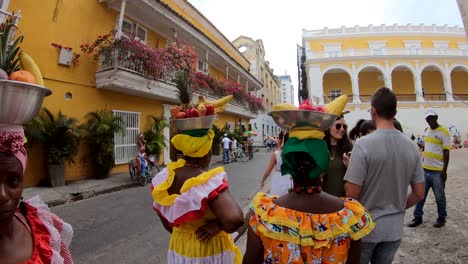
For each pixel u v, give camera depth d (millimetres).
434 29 30188
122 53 9930
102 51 9914
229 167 14203
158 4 11320
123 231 4887
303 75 35500
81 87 9805
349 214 1264
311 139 1306
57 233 1089
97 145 9672
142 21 12289
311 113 1250
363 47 30188
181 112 1838
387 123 2062
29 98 891
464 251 3387
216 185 1620
